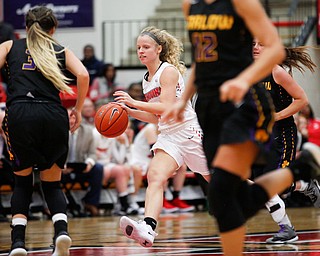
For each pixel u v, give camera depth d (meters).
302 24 22.91
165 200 17.86
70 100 17.05
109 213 17.64
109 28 24.31
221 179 5.18
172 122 8.50
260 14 5.09
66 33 23.88
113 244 9.58
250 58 5.47
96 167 16.50
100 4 23.84
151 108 8.31
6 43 7.88
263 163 5.34
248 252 8.08
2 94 15.74
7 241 10.60
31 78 7.59
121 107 8.64
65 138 7.66
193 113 8.66
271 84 9.27
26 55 7.68
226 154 5.18
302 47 9.39
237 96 4.71
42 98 7.55
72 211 16.61
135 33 24.94
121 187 17.16
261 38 5.10
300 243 9.05
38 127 7.48
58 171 7.73
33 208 16.50
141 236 7.93
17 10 23.97
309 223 12.55
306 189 9.52
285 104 9.33
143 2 25.03
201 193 19.17
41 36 7.71
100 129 8.56
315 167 5.65
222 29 5.37
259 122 5.34
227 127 5.21
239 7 5.14
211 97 5.47
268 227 12.02
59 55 7.75
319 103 17.88
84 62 21.34
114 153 17.23
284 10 24.66
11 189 16.27
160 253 8.19
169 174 8.47
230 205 5.25
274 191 5.60
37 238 10.95
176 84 8.61
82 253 8.41
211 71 5.46
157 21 24.59
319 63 10.78
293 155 9.37
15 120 7.47
